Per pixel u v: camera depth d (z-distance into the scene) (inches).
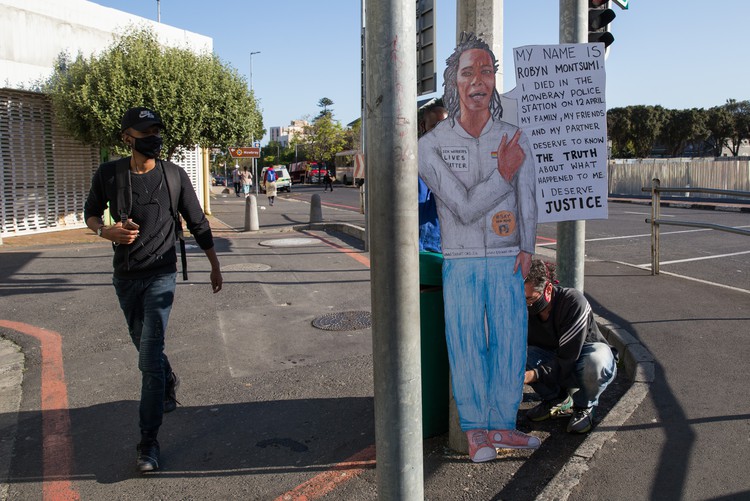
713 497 113.3
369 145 85.4
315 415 165.0
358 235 525.0
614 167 1304.1
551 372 141.8
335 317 261.9
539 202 139.6
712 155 2529.5
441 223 116.8
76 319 265.4
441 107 141.2
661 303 251.8
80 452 147.2
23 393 184.5
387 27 82.0
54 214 593.9
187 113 531.2
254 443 149.8
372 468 135.8
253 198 596.1
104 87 508.4
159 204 136.4
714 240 486.0
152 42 561.9
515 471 130.8
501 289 118.6
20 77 531.2
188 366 205.3
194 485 131.2
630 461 127.0
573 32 174.1
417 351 88.4
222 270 371.9
